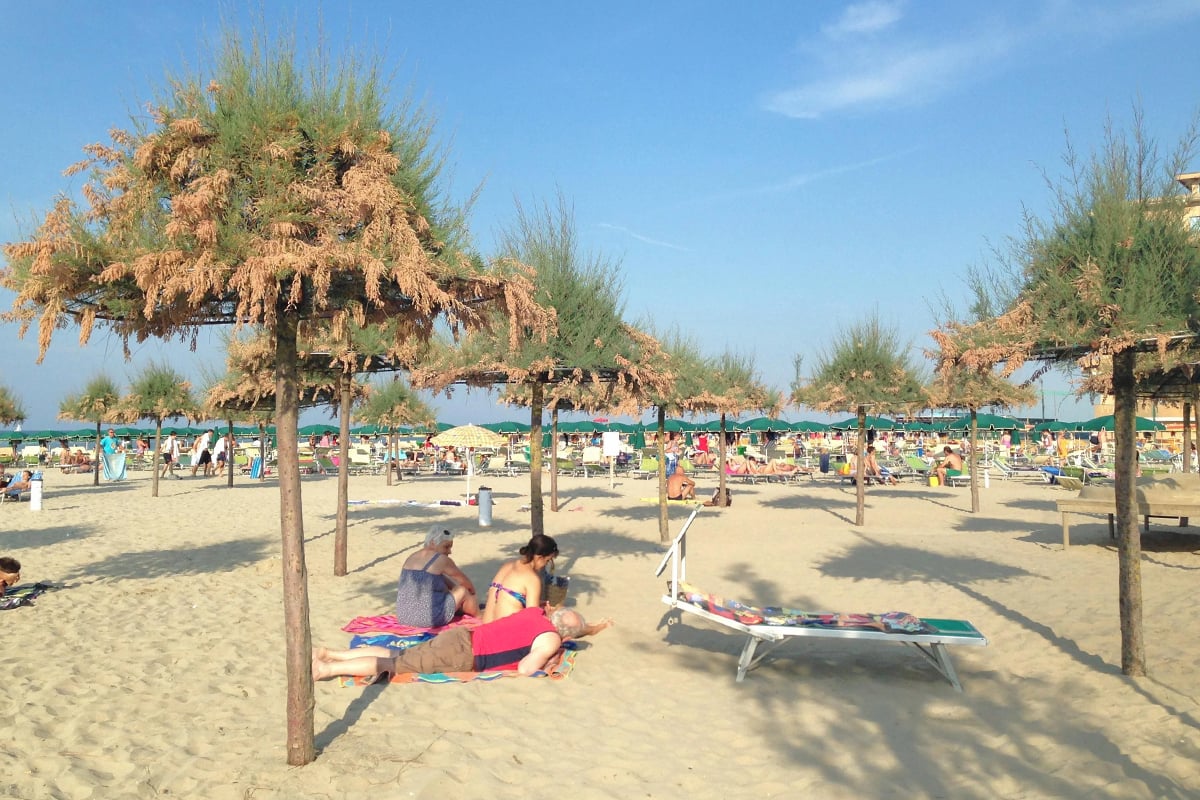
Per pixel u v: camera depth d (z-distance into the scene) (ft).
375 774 15.62
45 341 15.35
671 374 34.94
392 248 16.22
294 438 16.37
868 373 56.90
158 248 15.47
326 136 16.46
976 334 23.39
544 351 30.83
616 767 16.48
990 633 27.66
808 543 49.39
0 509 70.74
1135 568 22.11
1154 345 21.68
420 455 139.64
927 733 18.56
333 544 48.49
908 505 72.90
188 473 127.03
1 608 30.60
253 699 20.30
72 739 17.30
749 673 23.54
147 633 27.09
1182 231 21.07
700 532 54.65
